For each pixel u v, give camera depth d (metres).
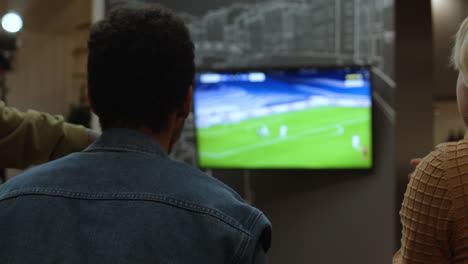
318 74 3.17
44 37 8.23
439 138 4.13
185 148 3.55
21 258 0.65
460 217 0.89
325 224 3.42
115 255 0.64
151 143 0.76
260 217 0.72
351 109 3.15
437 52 3.89
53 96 8.44
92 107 0.78
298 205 3.46
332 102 3.17
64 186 0.71
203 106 3.31
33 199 0.70
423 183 0.93
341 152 3.21
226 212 0.70
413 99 3.27
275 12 3.48
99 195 0.69
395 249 3.28
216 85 3.28
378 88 3.30
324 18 3.41
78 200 0.69
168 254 0.65
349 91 3.14
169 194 0.70
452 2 3.87
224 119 3.31
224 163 3.35
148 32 0.73
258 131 3.28
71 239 0.66
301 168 3.27
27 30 7.95
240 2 3.52
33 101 8.20
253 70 3.23
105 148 0.76
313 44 3.44
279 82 3.21
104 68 0.73
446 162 0.91
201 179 0.75
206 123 3.33
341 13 3.38
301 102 3.21
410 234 0.96
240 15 3.53
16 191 0.71
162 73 0.73
